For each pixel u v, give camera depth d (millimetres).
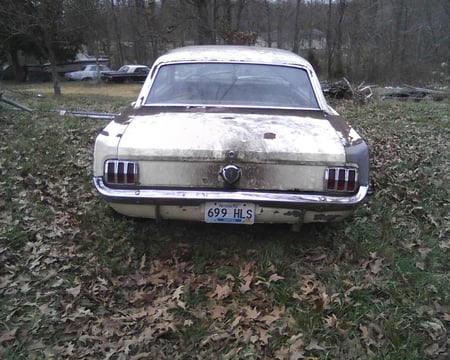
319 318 3037
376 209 4594
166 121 3609
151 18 33594
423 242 4062
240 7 27719
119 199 3262
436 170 6035
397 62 35031
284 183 3258
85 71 38344
